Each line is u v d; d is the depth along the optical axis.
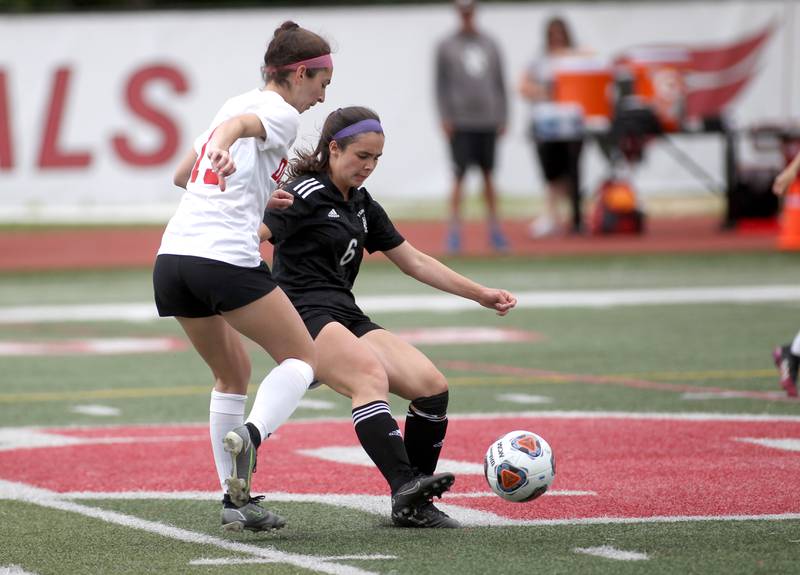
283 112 20.67
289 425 32.69
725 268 72.31
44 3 123.31
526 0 122.69
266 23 96.19
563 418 32.81
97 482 26.27
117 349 47.81
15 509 23.89
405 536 21.34
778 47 102.31
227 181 20.59
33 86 92.94
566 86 85.88
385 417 21.62
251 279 20.64
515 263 74.88
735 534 21.03
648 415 33.03
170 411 35.03
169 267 20.84
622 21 101.12
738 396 35.81
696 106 101.56
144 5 123.50
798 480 25.30
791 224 80.00
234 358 21.97
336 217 22.53
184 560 19.94
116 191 94.56
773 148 92.38
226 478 21.61
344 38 97.88
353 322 22.84
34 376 41.56
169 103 95.12
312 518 22.88
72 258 82.12
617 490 24.66
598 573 18.64
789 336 48.38
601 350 45.62
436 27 98.44
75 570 19.44
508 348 46.53
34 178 93.38
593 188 101.12
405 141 99.06
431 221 102.31
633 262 75.12
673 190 102.44
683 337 48.53
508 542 20.73
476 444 29.61
